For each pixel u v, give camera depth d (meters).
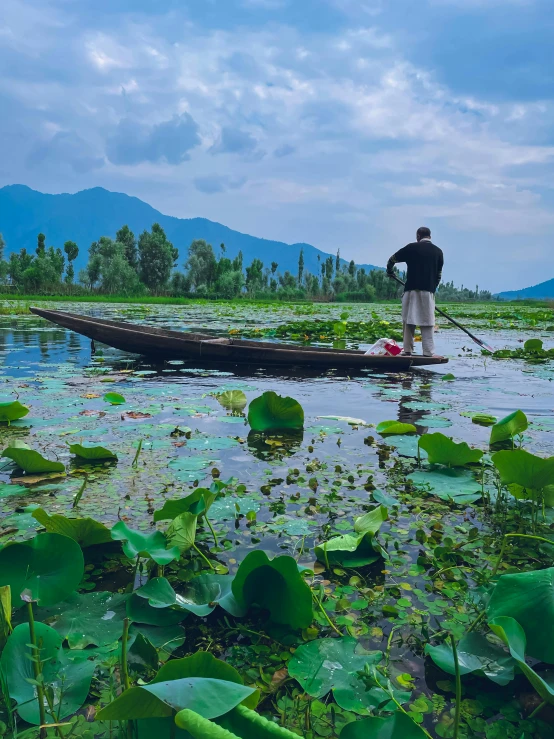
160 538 1.85
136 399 4.70
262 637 1.50
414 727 1.07
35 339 10.18
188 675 1.05
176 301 38.59
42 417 4.02
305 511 2.35
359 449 3.31
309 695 1.29
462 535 2.18
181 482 2.70
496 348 9.86
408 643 1.49
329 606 1.66
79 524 1.89
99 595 1.64
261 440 3.50
